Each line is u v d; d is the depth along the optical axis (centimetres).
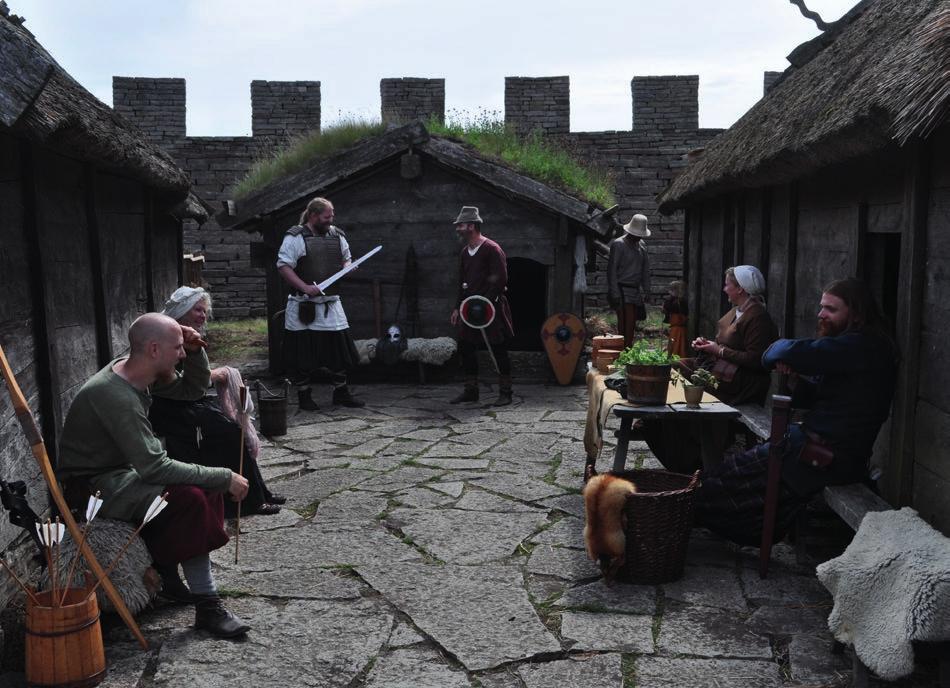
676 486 483
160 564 390
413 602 422
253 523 539
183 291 508
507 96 1680
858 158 478
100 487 386
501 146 1195
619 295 1127
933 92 326
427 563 473
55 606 339
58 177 509
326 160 1052
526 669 358
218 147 1653
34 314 457
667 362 511
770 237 708
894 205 457
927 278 413
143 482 385
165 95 1636
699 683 348
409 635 389
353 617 407
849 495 423
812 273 601
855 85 452
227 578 453
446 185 1073
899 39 453
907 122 346
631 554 438
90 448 386
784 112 610
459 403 930
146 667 360
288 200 1055
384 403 930
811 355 425
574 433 781
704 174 804
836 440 434
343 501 583
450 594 432
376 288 1081
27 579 412
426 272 1084
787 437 450
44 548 354
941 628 311
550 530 525
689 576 454
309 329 872
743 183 663
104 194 623
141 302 738
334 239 880
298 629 395
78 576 374
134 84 1630
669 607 417
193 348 491
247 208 1059
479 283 908
